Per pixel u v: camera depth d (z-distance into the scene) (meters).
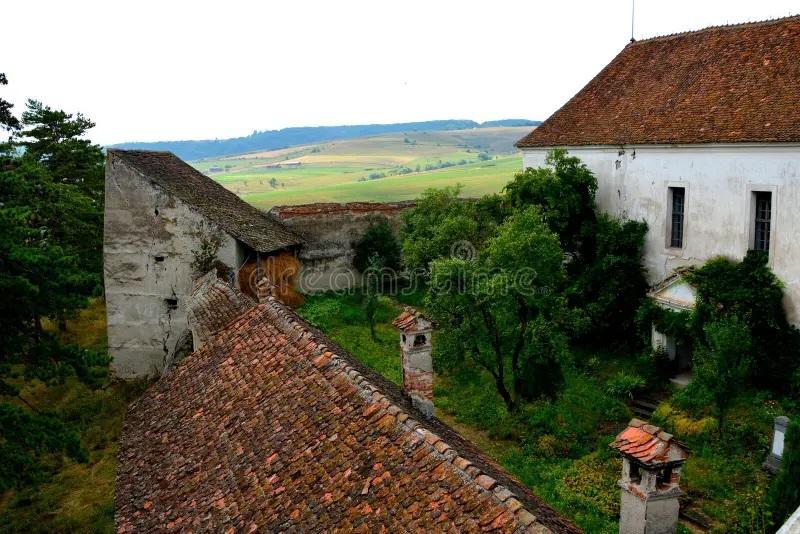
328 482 7.77
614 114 27.56
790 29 23.72
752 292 20.47
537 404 20.00
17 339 15.94
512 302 19.34
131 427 11.94
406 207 37.34
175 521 8.55
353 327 29.31
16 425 14.49
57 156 31.92
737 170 21.77
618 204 26.62
